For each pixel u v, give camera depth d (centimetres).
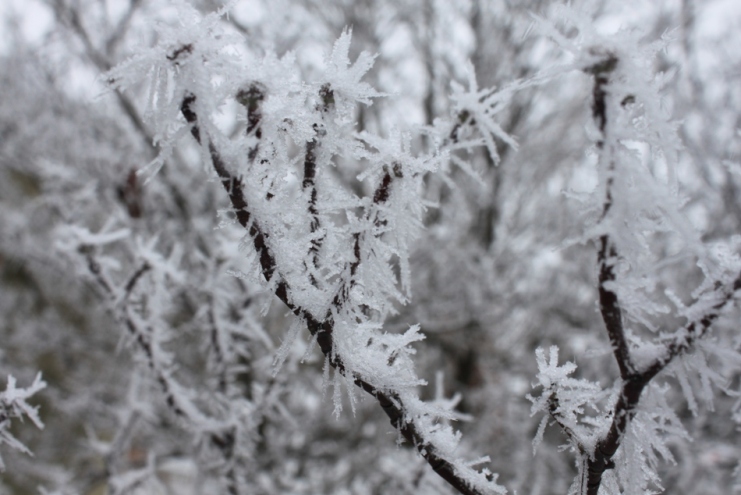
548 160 627
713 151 506
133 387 307
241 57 93
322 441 498
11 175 602
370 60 103
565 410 103
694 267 425
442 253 526
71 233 225
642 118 83
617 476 108
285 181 102
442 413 106
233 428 259
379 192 99
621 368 92
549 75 84
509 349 576
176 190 451
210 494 325
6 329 580
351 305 99
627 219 81
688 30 521
